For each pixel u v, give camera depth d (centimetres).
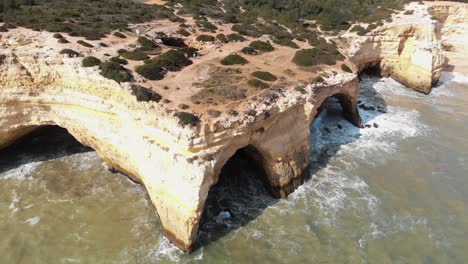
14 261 2217
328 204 2742
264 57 3881
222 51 3984
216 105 2597
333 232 2478
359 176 3069
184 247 2309
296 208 2703
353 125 3931
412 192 2883
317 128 3816
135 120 2512
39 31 3556
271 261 2253
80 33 3647
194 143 2245
